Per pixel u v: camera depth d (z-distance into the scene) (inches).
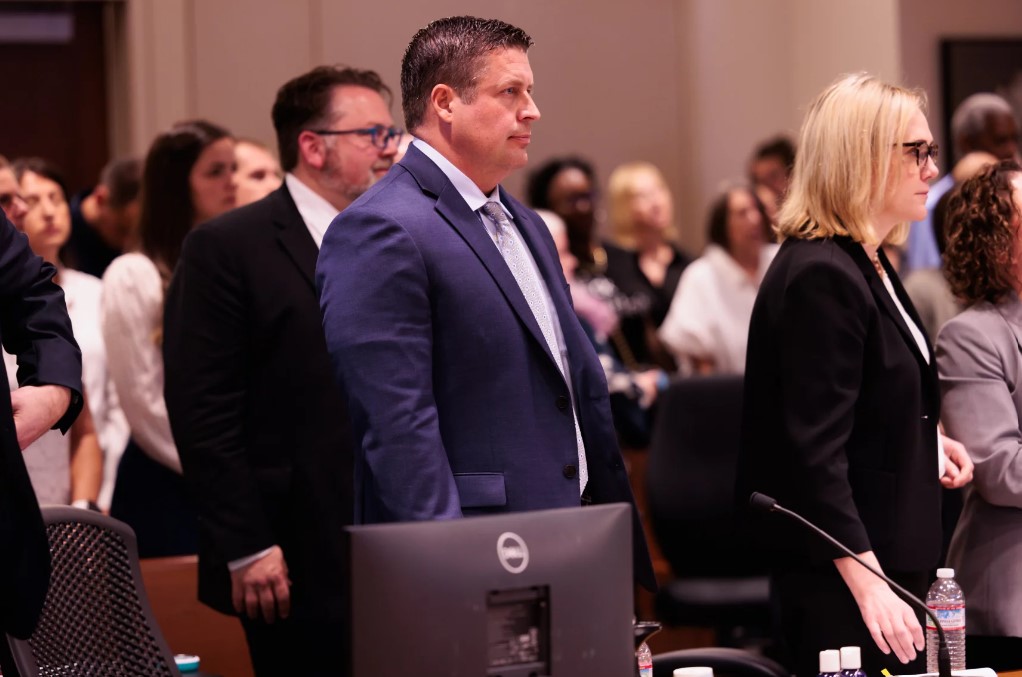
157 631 206.7
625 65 637.3
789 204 238.2
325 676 255.9
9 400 164.4
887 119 227.5
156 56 561.3
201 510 254.7
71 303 342.3
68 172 580.7
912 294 386.6
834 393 221.3
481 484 194.5
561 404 201.3
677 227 644.1
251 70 573.9
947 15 541.6
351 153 262.1
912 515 227.3
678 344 485.4
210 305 255.4
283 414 255.4
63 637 197.2
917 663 228.8
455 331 197.0
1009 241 247.4
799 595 233.3
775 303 230.4
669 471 400.5
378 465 187.3
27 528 164.4
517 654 148.6
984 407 245.3
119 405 340.2
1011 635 242.1
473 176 205.9
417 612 142.3
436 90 203.3
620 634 155.2
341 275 195.6
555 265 218.2
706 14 620.7
